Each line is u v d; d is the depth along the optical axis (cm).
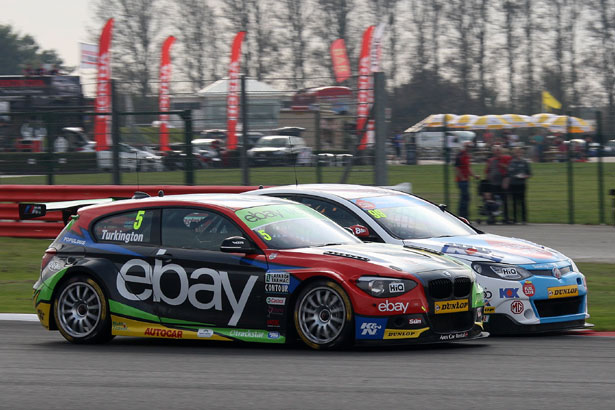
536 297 2997
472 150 6969
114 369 2409
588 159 6894
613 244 5694
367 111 5909
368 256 2664
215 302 2741
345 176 5950
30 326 3316
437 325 2630
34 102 6881
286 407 1916
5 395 2094
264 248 2728
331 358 2512
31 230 6112
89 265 2886
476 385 2127
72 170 6506
